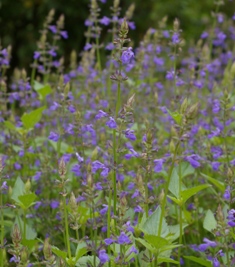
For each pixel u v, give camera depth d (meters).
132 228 4.57
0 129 8.42
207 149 6.79
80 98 9.36
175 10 18.30
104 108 7.88
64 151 7.72
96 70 9.06
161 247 4.62
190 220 6.21
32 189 7.27
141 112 8.75
